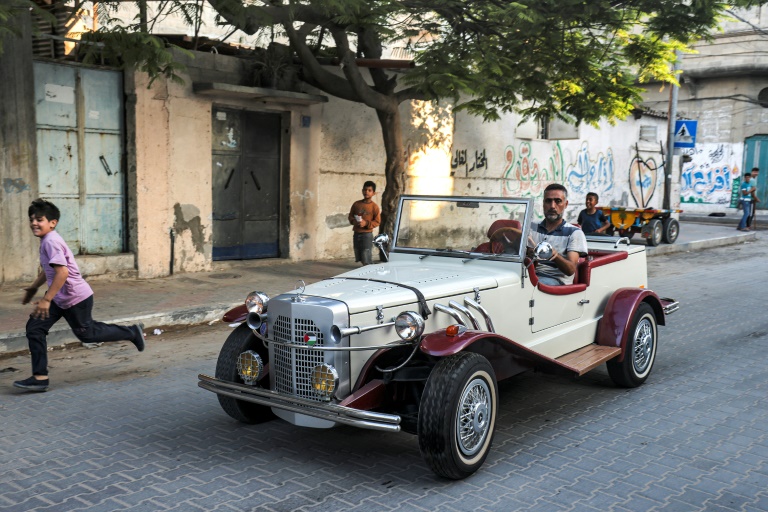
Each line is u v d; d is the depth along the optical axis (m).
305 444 4.77
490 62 10.09
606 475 4.28
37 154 9.63
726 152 31.11
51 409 5.45
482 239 5.38
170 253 11.04
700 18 10.18
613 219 17.77
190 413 5.40
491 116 12.12
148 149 10.60
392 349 4.41
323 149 13.05
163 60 8.28
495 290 4.94
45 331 5.84
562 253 5.85
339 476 4.23
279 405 4.21
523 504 3.87
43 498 3.88
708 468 4.41
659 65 12.22
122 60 9.61
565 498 3.95
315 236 13.15
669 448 4.74
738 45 29.28
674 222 17.86
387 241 5.74
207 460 4.46
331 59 12.48
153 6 13.45
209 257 11.57
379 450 4.68
